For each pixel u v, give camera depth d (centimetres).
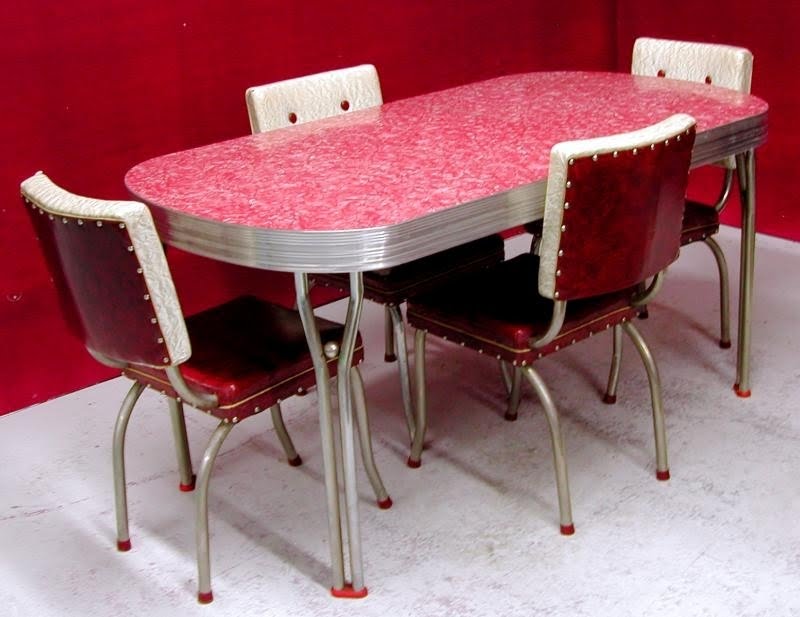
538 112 249
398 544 219
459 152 218
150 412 284
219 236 184
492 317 215
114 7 283
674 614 194
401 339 247
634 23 404
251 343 210
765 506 224
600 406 270
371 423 269
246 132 322
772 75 362
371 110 266
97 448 268
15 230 280
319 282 258
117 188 298
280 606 204
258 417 277
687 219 274
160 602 208
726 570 205
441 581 207
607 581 204
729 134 231
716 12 374
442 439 259
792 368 282
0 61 267
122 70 290
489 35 378
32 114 276
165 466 257
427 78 365
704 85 269
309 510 235
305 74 331
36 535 233
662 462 234
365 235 174
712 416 261
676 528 218
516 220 196
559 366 293
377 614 199
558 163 186
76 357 299
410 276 247
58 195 183
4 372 287
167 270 178
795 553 208
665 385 278
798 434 250
